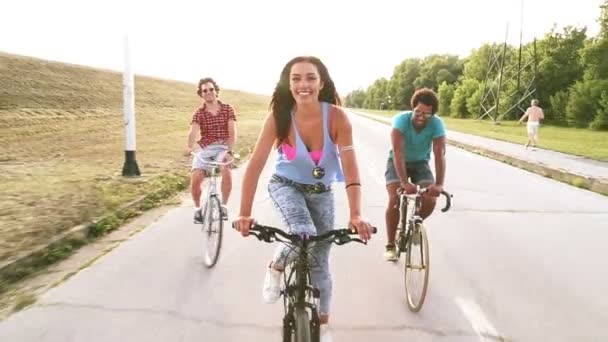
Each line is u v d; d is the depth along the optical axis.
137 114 36.50
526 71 49.84
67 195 7.42
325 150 2.79
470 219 6.93
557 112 42.50
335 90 2.85
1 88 37.16
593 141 21.27
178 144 16.91
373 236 6.01
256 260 5.00
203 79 5.18
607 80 38.06
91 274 4.50
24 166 10.88
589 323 3.72
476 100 54.59
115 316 3.66
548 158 13.55
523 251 5.50
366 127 32.22
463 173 11.48
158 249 5.30
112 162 11.78
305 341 2.36
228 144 5.31
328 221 3.02
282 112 2.74
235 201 8.00
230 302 3.97
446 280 4.58
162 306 3.85
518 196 8.69
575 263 5.11
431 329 3.58
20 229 5.47
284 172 2.90
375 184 9.71
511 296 4.22
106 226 6.00
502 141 20.08
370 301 4.07
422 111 4.09
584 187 9.85
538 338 3.47
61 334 3.37
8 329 3.43
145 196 7.59
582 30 49.22
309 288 2.59
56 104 36.53
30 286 4.21
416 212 4.11
